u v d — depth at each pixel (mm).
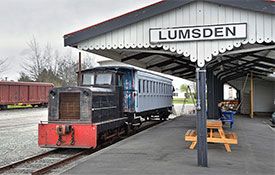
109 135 13328
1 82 39094
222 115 16672
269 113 25781
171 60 13789
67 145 11227
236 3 7512
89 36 8344
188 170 7148
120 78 14875
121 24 8188
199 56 7820
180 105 54781
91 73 14398
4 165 9617
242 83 26344
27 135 16625
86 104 11414
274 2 7340
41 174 8188
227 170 7164
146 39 8164
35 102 45188
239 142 11539
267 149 10219
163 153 9258
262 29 7547
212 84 13992
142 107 17109
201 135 7613
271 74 19500
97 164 7891
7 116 30828
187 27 7848
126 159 8453
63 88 11656
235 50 8266
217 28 7680
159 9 7934
